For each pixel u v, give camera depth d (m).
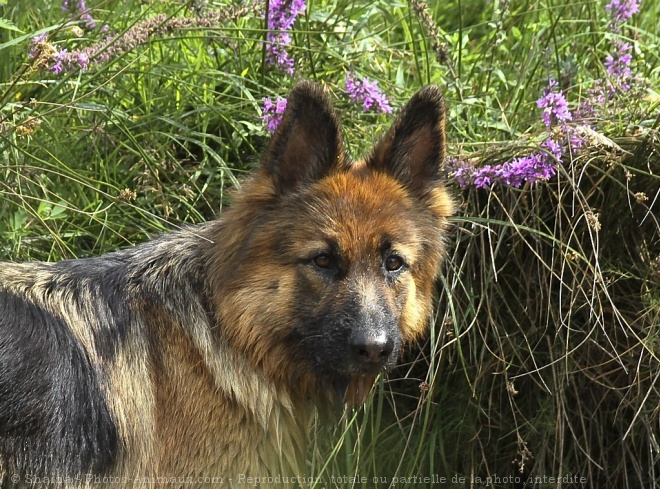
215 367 5.07
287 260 4.97
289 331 5.03
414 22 7.89
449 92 7.19
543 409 6.32
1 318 4.81
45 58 5.86
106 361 5.00
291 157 5.10
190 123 6.94
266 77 6.99
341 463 6.19
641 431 6.38
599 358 6.45
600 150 6.27
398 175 5.27
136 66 6.81
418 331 5.35
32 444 4.72
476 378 6.24
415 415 6.16
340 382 5.38
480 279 6.44
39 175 6.34
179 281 5.22
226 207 5.80
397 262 5.07
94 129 6.38
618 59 6.96
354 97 6.69
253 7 6.72
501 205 6.22
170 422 5.02
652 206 6.35
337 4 7.54
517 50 7.67
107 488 4.95
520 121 6.95
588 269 6.32
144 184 6.49
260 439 5.16
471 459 6.45
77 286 5.14
